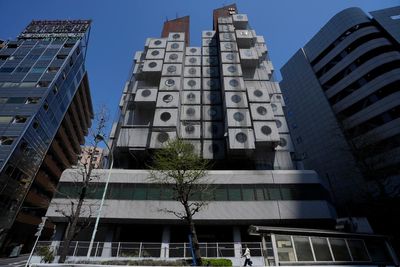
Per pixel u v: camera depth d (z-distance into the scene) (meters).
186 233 23.23
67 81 48.34
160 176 22.34
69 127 53.31
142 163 28.70
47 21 58.78
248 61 34.91
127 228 23.72
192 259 15.94
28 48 49.75
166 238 21.80
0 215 32.00
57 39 53.66
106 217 21.92
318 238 13.81
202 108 32.88
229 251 19.52
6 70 44.00
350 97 37.94
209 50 40.47
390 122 31.22
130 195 23.17
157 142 26.73
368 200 25.08
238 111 28.86
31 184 38.28
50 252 17.34
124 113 32.16
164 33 46.12
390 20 40.41
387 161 26.92
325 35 46.69
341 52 42.38
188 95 33.66
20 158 34.94
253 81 34.03
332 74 42.75
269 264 12.68
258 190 23.70
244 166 28.44
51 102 42.53
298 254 12.88
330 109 40.53
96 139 18.06
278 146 28.58
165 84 32.12
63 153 51.31
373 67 35.94
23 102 39.41
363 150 26.67
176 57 35.69
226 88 31.09
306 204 22.77
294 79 51.22
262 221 22.23
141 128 29.48
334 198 34.44
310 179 24.42
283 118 31.67
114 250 19.39
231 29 39.72
